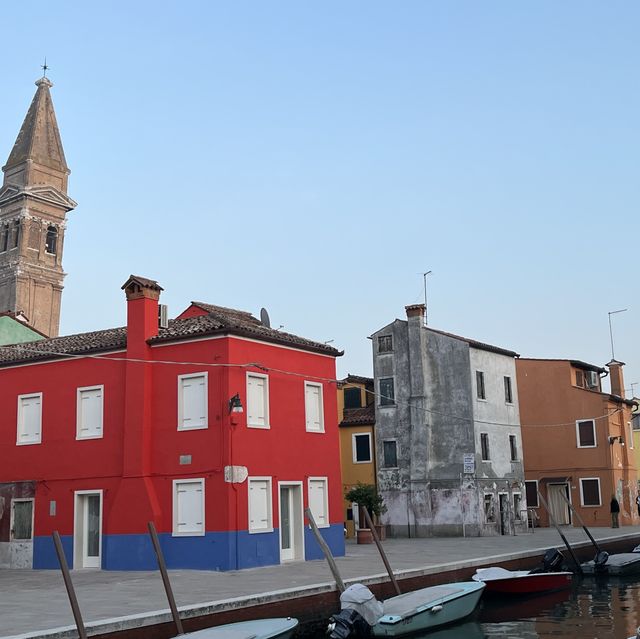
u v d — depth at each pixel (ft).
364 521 118.42
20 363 86.99
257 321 98.58
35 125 273.75
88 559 79.56
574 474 144.56
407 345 132.67
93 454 80.33
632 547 107.24
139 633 43.52
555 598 69.10
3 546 83.82
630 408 156.76
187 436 75.41
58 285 269.03
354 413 140.46
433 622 54.75
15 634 39.09
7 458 86.07
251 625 45.57
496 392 133.28
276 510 76.95
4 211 268.00
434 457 127.24
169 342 78.18
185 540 73.41
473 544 98.94
